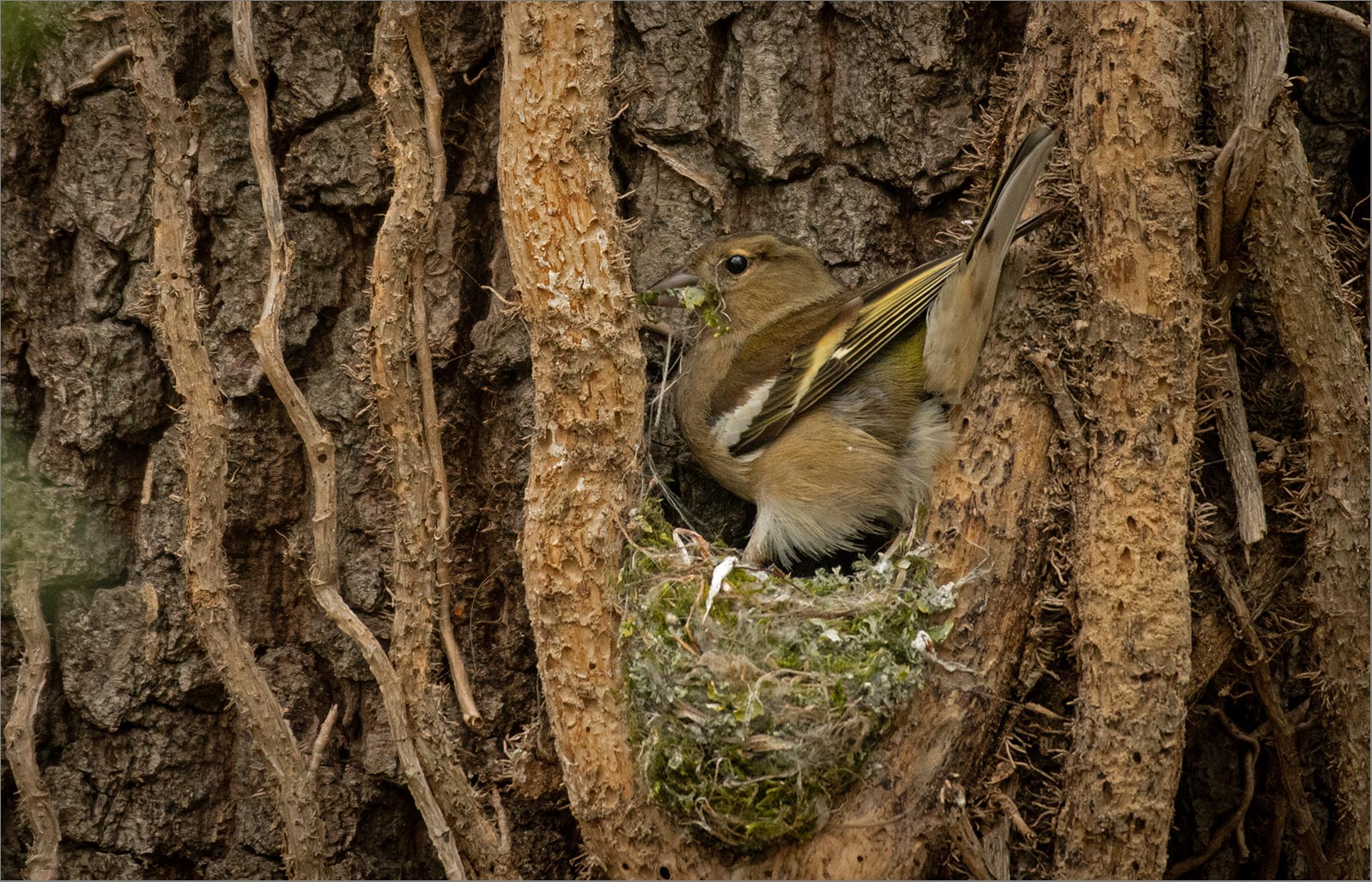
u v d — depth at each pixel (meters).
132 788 7.40
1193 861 7.62
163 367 7.67
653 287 8.18
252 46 7.05
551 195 6.54
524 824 7.40
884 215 8.29
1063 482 6.77
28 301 7.60
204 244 7.72
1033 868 6.75
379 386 7.03
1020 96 7.38
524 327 7.75
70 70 7.69
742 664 6.35
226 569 7.01
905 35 8.16
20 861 7.48
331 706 7.64
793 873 6.36
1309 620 7.12
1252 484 7.02
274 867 7.47
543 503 6.60
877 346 7.64
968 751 6.54
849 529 8.06
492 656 7.64
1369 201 7.94
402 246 7.05
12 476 7.45
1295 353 7.02
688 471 8.65
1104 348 6.69
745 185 8.34
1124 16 6.76
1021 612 6.72
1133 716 6.31
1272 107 6.70
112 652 7.42
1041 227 7.11
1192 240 6.71
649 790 6.43
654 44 8.12
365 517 7.68
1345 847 7.16
